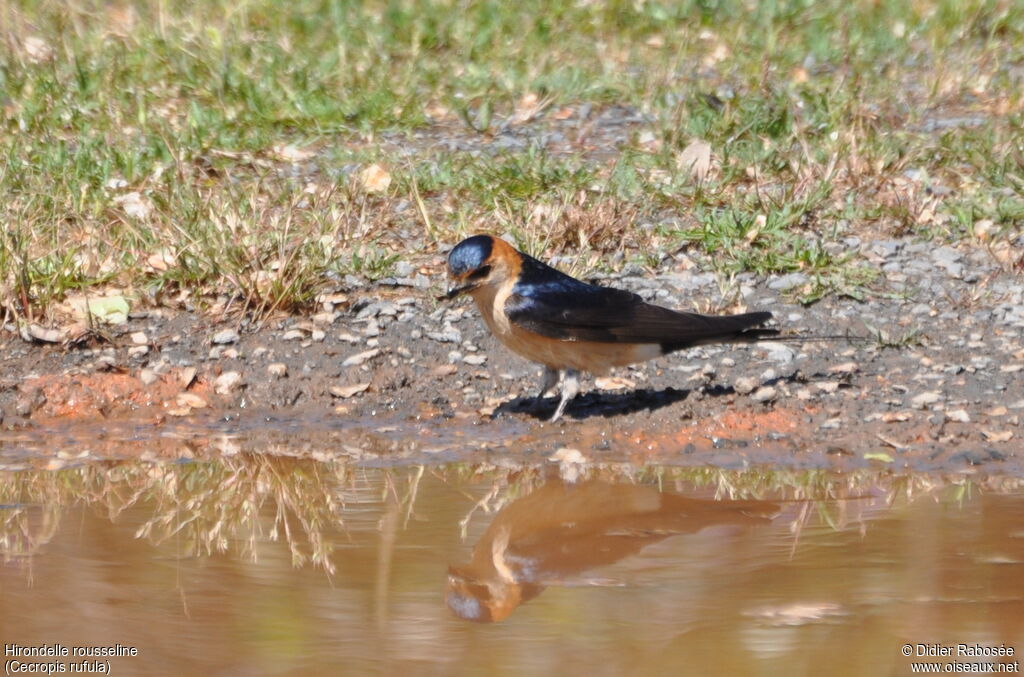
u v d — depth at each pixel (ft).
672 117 55.57
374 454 33.78
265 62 61.93
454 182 49.80
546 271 34.37
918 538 27.27
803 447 33.53
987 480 31.19
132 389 37.24
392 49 66.74
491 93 60.34
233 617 23.72
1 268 40.68
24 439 34.94
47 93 57.16
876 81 62.23
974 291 42.14
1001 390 36.17
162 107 57.11
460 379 38.22
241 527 28.68
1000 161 50.80
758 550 26.73
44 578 25.63
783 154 51.31
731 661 21.86
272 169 51.26
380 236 46.16
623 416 35.55
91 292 41.55
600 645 22.56
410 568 26.13
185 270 42.09
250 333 40.11
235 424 36.01
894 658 21.85
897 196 47.55
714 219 46.19
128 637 22.93
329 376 38.01
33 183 47.16
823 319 40.96
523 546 27.14
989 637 22.59
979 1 71.67
